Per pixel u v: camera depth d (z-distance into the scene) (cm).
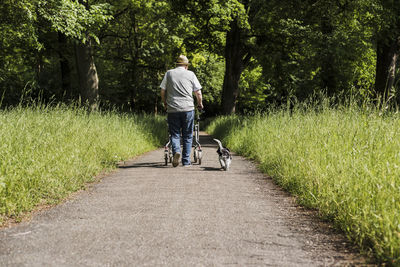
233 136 1467
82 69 1822
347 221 374
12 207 431
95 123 1034
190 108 802
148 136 1489
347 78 2050
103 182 642
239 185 618
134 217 418
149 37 3141
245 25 2347
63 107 963
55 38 2362
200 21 2641
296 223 405
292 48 2511
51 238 347
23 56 2350
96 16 1678
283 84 2530
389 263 280
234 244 332
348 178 436
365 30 1912
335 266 283
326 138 613
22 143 595
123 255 303
